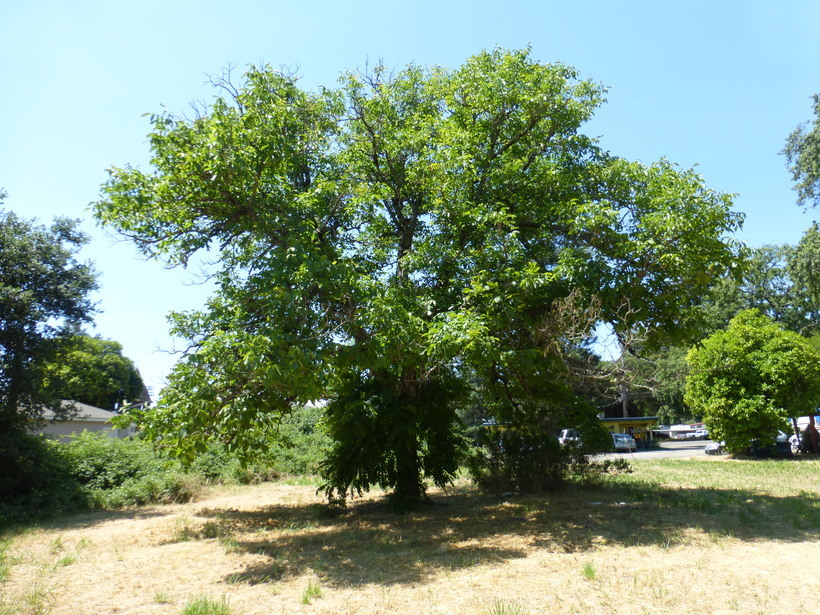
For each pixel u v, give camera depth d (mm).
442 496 14125
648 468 20281
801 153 24359
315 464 21109
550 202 11320
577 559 7090
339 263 9398
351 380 11680
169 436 7691
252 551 8312
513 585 6035
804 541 7820
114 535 10055
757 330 23656
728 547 7551
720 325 39031
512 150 11945
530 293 9508
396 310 8250
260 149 8922
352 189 10805
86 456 15297
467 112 11539
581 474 14156
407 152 11914
